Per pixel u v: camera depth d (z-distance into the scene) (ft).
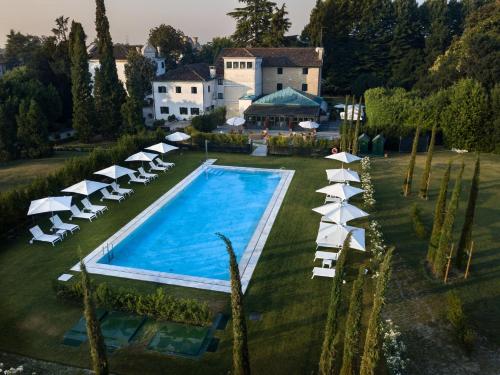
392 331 50.93
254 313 58.59
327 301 61.21
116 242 81.20
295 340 53.06
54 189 96.94
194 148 153.99
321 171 127.13
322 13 292.61
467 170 125.08
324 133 192.95
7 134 143.02
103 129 182.09
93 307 37.83
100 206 97.14
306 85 239.30
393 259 72.49
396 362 47.26
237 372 40.52
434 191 106.93
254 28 316.60
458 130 147.02
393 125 150.30
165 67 316.19
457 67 204.13
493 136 143.02
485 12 232.94
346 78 301.22
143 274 69.87
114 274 69.67
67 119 221.87
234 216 99.81
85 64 172.04
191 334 54.70
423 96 211.00
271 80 242.37
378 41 304.09
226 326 56.29
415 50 295.89
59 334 54.85
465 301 60.70
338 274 38.52
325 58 297.12
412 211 88.63
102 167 115.65
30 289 65.10
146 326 56.34
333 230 69.21
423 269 69.36
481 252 74.38
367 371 37.32
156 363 49.65
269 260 73.36
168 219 97.71
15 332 55.21
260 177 127.95
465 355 50.34
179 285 66.54
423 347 51.62
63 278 68.03
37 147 147.64
